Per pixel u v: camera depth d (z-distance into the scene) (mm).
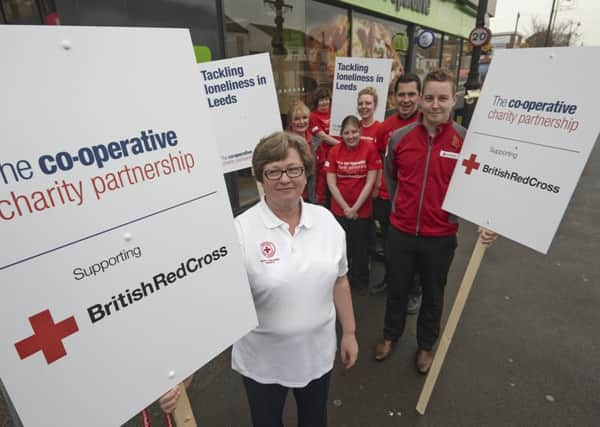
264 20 4312
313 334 1322
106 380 775
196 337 943
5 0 3373
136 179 785
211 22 3654
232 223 996
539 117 1454
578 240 4324
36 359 671
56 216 671
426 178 1998
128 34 741
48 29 629
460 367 2338
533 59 1475
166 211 846
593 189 6449
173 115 839
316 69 5352
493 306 3004
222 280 992
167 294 869
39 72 628
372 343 2600
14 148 612
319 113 3748
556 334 2648
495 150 1636
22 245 634
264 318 1291
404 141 2086
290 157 1201
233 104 2293
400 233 2158
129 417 821
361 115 3154
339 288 1484
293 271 1238
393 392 2160
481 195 1702
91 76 695
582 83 1316
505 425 1932
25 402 665
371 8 5891
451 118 1989
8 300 628
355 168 2908
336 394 2150
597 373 2279
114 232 757
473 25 11289
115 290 771
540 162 1459
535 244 1491
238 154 2365
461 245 4281
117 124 742
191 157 886
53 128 653
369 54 6488
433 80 1829
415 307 2928
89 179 710
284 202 1247
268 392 1414
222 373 2336
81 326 725
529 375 2268
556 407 2033
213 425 1968
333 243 1341
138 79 768
